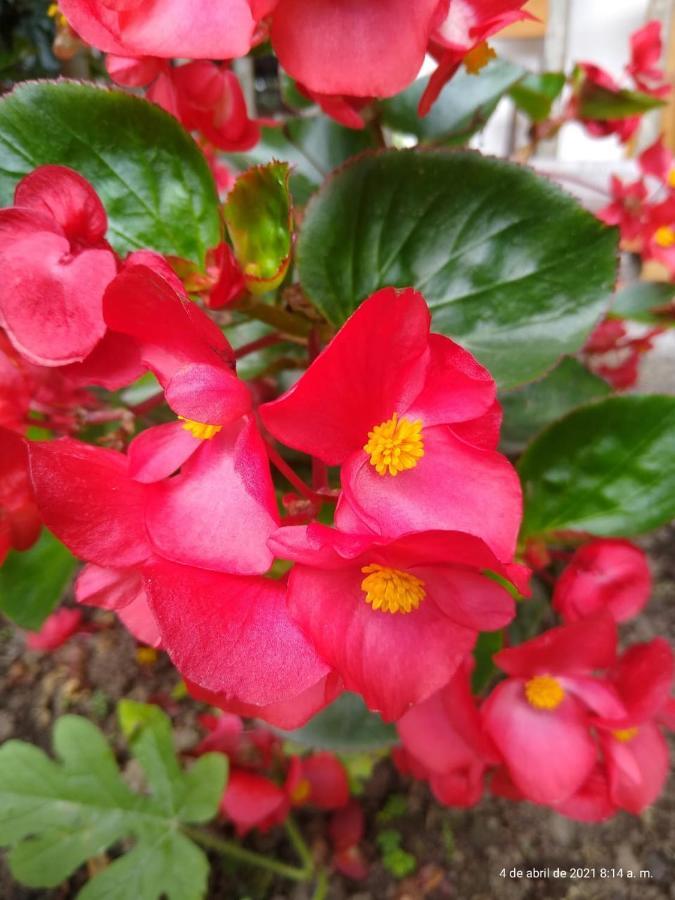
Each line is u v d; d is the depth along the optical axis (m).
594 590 0.21
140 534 0.12
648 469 0.20
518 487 0.12
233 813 0.28
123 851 0.31
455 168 0.17
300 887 0.31
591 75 0.31
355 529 0.12
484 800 0.33
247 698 0.11
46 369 0.16
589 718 0.20
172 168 0.17
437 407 0.13
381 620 0.13
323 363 0.11
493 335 0.18
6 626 0.41
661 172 0.34
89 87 0.16
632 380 0.41
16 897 0.30
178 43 0.12
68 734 0.27
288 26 0.13
